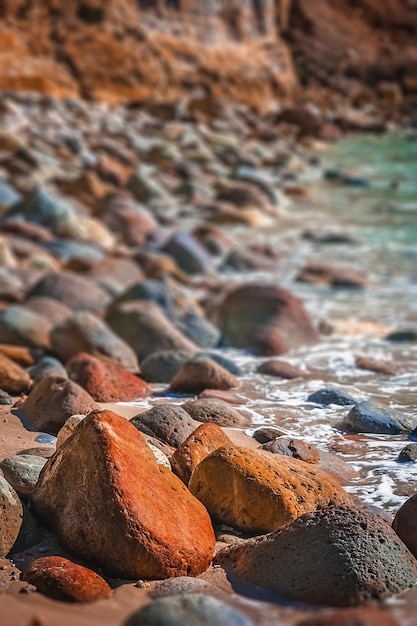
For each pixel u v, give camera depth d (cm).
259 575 392
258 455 473
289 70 4356
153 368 740
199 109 3288
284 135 3262
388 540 395
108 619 353
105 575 399
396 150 3059
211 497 460
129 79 3225
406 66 4566
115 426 439
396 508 473
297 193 2061
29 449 516
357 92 4394
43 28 3019
